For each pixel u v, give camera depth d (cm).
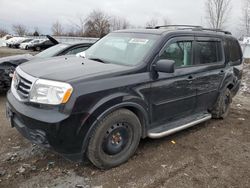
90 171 366
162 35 430
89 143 343
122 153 382
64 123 315
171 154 424
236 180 364
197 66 480
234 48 603
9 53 2658
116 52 439
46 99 325
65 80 326
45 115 320
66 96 318
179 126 457
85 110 328
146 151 429
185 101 461
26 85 350
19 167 367
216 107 573
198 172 377
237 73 609
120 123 369
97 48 476
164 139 477
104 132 351
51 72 351
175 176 364
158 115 421
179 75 437
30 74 355
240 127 561
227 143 479
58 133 316
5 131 481
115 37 479
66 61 411
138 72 383
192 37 476
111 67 377
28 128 336
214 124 570
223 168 392
